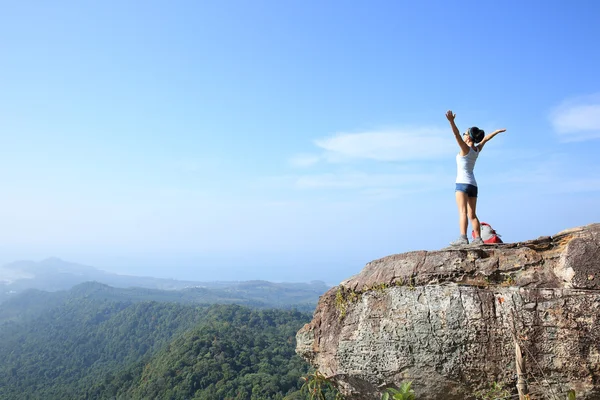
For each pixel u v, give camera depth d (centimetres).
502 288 639
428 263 714
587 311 575
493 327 622
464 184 821
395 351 691
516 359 579
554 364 581
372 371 712
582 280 592
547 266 640
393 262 755
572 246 621
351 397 774
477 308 636
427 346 662
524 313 607
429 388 665
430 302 673
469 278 678
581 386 566
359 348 730
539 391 586
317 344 801
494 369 618
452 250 709
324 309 816
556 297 597
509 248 688
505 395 602
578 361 570
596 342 564
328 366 778
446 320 652
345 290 789
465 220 816
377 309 728
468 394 642
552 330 589
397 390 634
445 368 648
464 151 828
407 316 688
